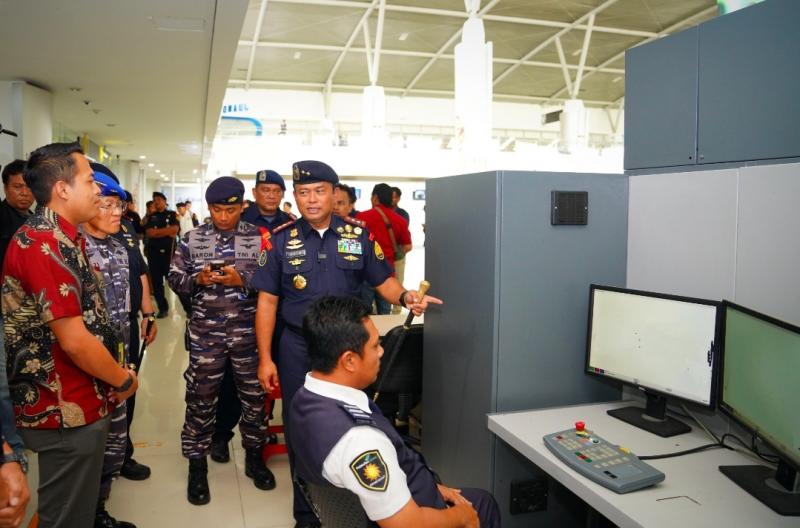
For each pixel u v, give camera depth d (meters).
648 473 1.45
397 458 1.32
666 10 12.95
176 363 4.92
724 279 1.81
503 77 17.45
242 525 2.38
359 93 18.86
